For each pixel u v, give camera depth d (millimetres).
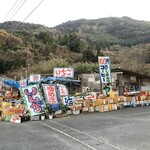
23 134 13133
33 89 19969
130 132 12648
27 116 18750
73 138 11703
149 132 12500
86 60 73625
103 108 23203
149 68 53531
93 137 11781
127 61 72125
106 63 25766
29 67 63969
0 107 21750
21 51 73625
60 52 82062
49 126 15430
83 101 23172
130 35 121062
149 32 118875
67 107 21578
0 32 74938
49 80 28938
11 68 66625
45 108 19656
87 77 36031
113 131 13047
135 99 27359
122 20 149125
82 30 137625
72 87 33625
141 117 18078
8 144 11016
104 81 25547
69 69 32250
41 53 78875
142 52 79562
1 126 16344
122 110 23688
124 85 31422
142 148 9594
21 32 87188
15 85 28906
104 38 119125
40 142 11164
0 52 71062
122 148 9688
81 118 18531
